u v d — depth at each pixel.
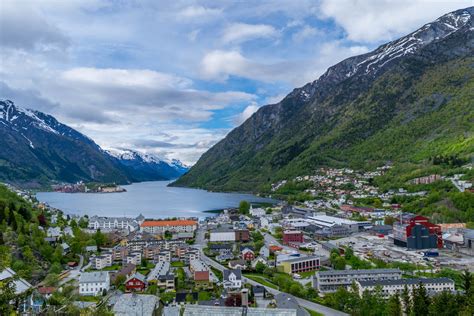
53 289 165.38
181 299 169.75
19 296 69.31
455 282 187.25
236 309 75.62
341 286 176.38
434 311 128.25
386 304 149.88
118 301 99.31
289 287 184.50
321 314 157.50
